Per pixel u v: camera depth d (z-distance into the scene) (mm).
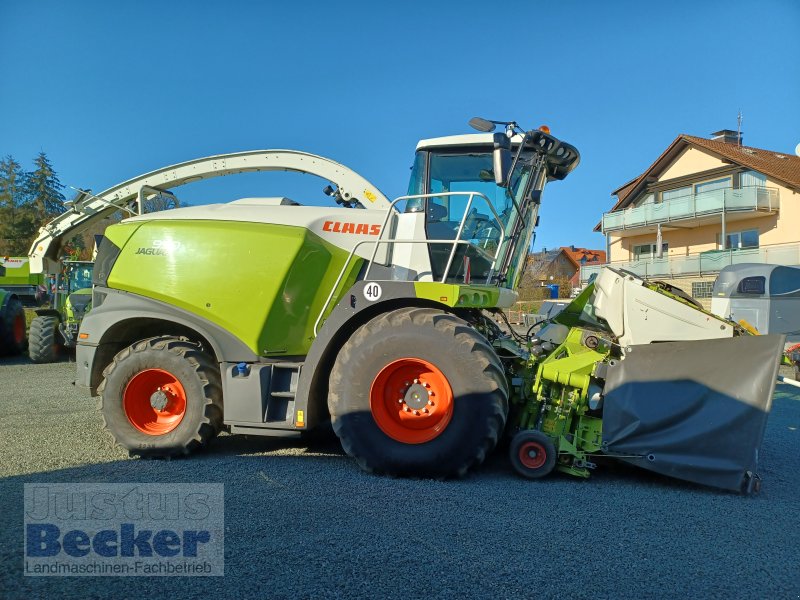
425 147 5254
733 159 29406
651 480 4336
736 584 2701
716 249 30312
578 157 5688
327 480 4160
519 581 2684
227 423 4703
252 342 4820
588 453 4297
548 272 52219
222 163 7410
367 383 4254
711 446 4047
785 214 27531
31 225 54500
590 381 4434
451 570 2781
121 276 5105
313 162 6961
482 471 4461
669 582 2705
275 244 4879
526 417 4605
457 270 5008
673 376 4238
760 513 3637
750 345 4098
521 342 5492
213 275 4910
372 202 6699
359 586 2629
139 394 4910
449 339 4145
